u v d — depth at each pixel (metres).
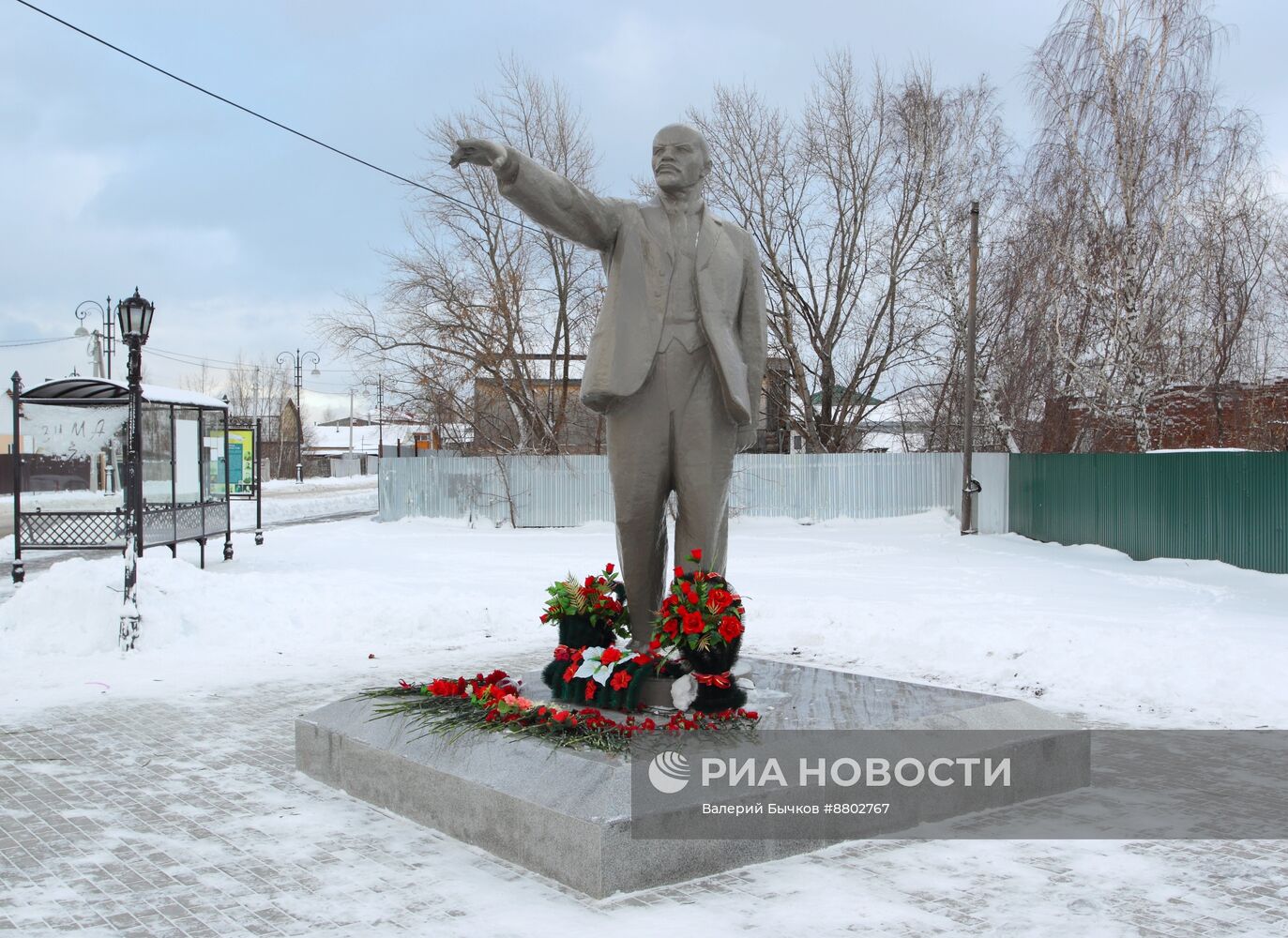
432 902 4.45
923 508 29.11
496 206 29.45
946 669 9.74
